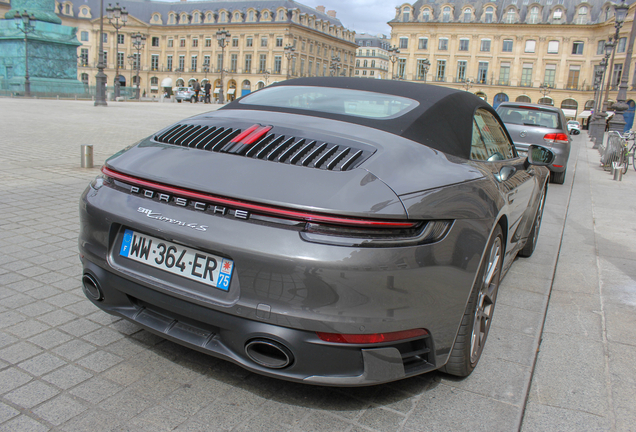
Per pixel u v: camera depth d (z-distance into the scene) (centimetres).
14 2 3512
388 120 226
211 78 9144
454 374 217
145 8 9725
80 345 234
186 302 179
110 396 196
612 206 697
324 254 161
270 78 8644
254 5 8894
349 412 194
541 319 295
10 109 1922
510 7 7138
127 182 198
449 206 188
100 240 201
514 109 897
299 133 208
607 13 6669
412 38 7556
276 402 198
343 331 164
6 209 471
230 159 192
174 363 223
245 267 167
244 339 171
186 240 174
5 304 273
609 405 211
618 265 418
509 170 267
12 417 180
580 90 6962
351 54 10719
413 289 172
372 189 174
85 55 9475
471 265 194
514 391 216
